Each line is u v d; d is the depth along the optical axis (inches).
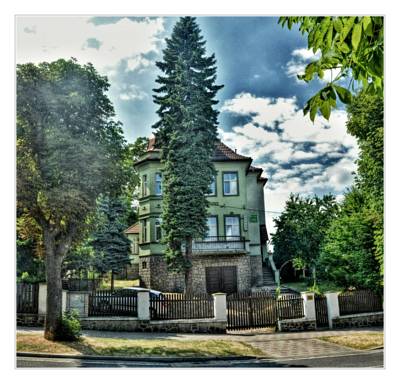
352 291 713.0
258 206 1245.1
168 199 917.2
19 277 775.1
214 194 1124.5
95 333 554.6
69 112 475.2
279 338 581.3
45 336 473.4
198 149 914.1
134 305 607.8
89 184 477.4
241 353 475.2
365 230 732.7
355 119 807.1
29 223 545.6
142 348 468.8
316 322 673.6
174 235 900.0
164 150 951.0
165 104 938.7
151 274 1090.7
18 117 460.1
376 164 778.8
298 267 1215.6
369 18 122.3
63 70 479.8
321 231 1151.0
